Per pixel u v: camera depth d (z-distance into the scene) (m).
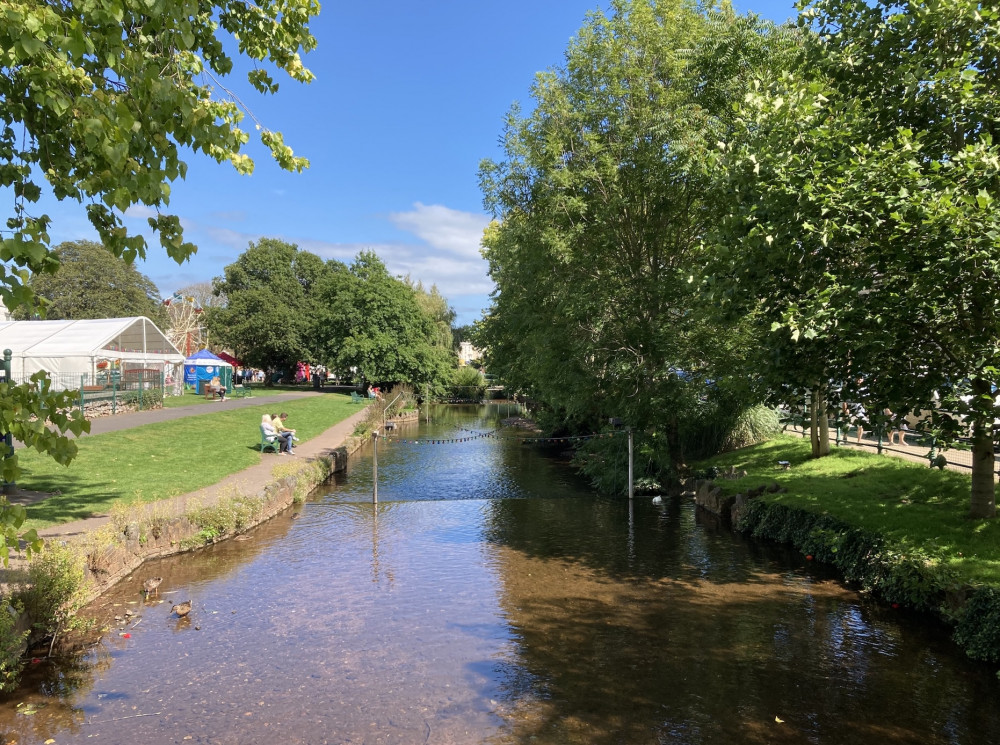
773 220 8.25
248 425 25.47
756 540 12.14
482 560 10.77
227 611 8.25
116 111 3.23
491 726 5.50
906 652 7.08
